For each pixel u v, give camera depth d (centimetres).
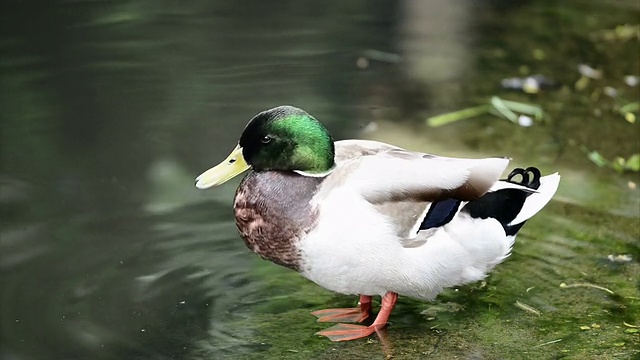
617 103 1273
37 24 1477
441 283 803
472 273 806
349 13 1573
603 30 1492
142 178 1088
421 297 820
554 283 896
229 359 781
